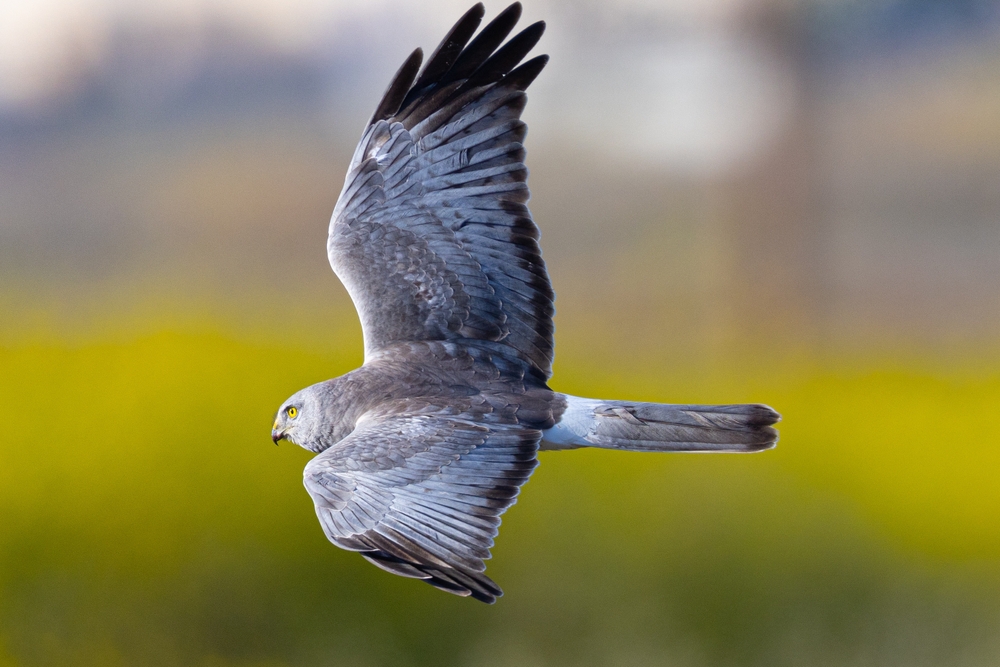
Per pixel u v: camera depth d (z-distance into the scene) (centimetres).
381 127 905
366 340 902
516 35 889
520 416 859
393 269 904
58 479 1432
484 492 803
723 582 1388
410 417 833
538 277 895
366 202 911
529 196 890
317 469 790
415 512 782
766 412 870
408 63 895
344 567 1347
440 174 898
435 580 751
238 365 1582
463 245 898
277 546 1368
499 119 891
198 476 1419
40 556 1399
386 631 1330
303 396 884
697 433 871
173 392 1513
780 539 1420
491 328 895
